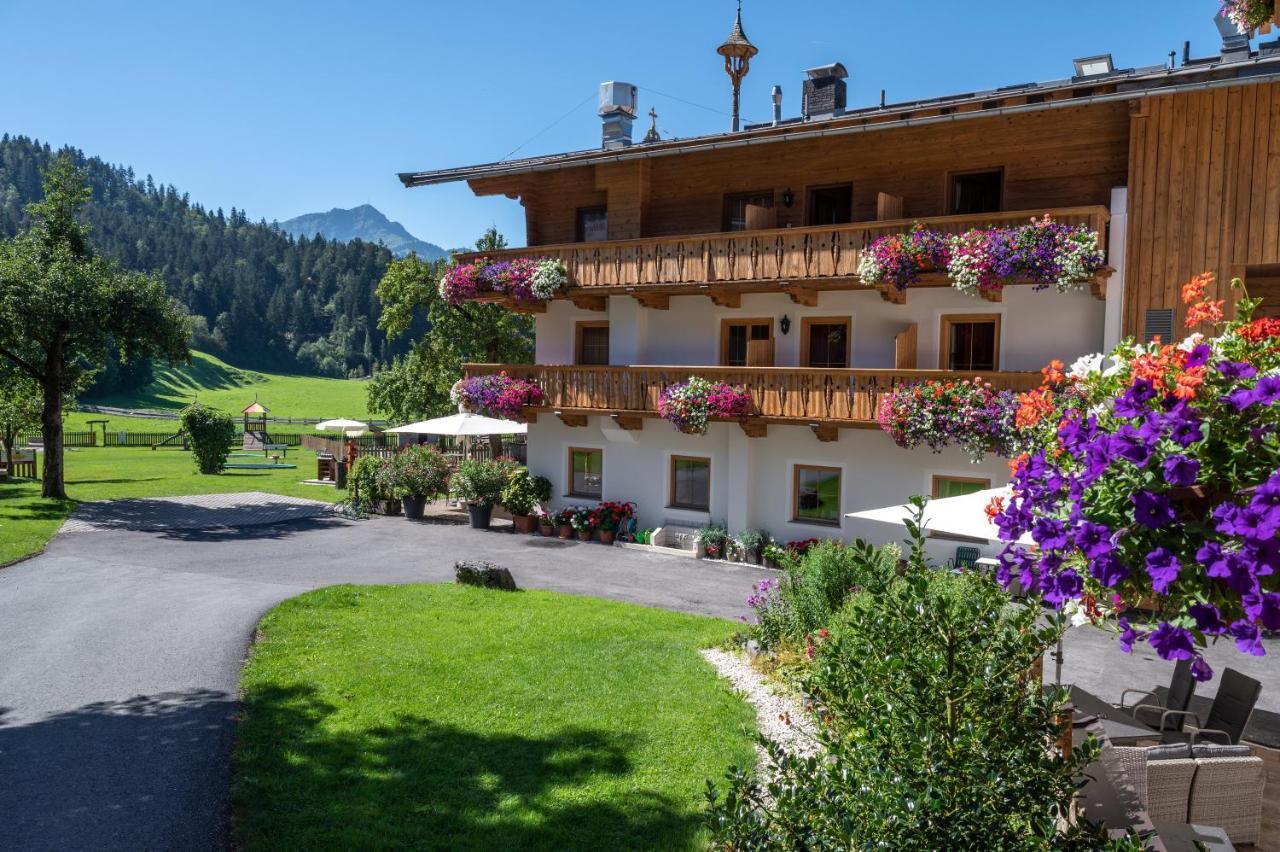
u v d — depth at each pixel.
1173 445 3.29
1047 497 4.00
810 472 21.62
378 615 14.62
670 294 22.78
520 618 14.71
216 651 12.23
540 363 25.89
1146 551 3.33
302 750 8.90
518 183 25.78
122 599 15.45
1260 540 2.90
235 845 7.06
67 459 50.06
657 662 12.29
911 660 4.45
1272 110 15.94
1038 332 18.61
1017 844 4.16
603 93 27.08
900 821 4.06
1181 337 16.70
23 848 6.93
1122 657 13.77
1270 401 3.18
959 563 19.02
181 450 61.03
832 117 22.22
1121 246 17.28
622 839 7.34
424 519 27.14
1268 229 16.02
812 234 19.84
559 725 9.80
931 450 19.89
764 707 10.50
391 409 48.03
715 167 22.81
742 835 4.27
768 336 22.09
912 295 20.05
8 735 9.20
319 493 33.78
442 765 8.68
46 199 27.92
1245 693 8.66
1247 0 6.16
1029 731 4.44
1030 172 18.81
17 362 28.30
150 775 8.27
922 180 20.09
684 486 23.56
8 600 15.33
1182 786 6.77
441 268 39.16
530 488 25.22
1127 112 17.75
